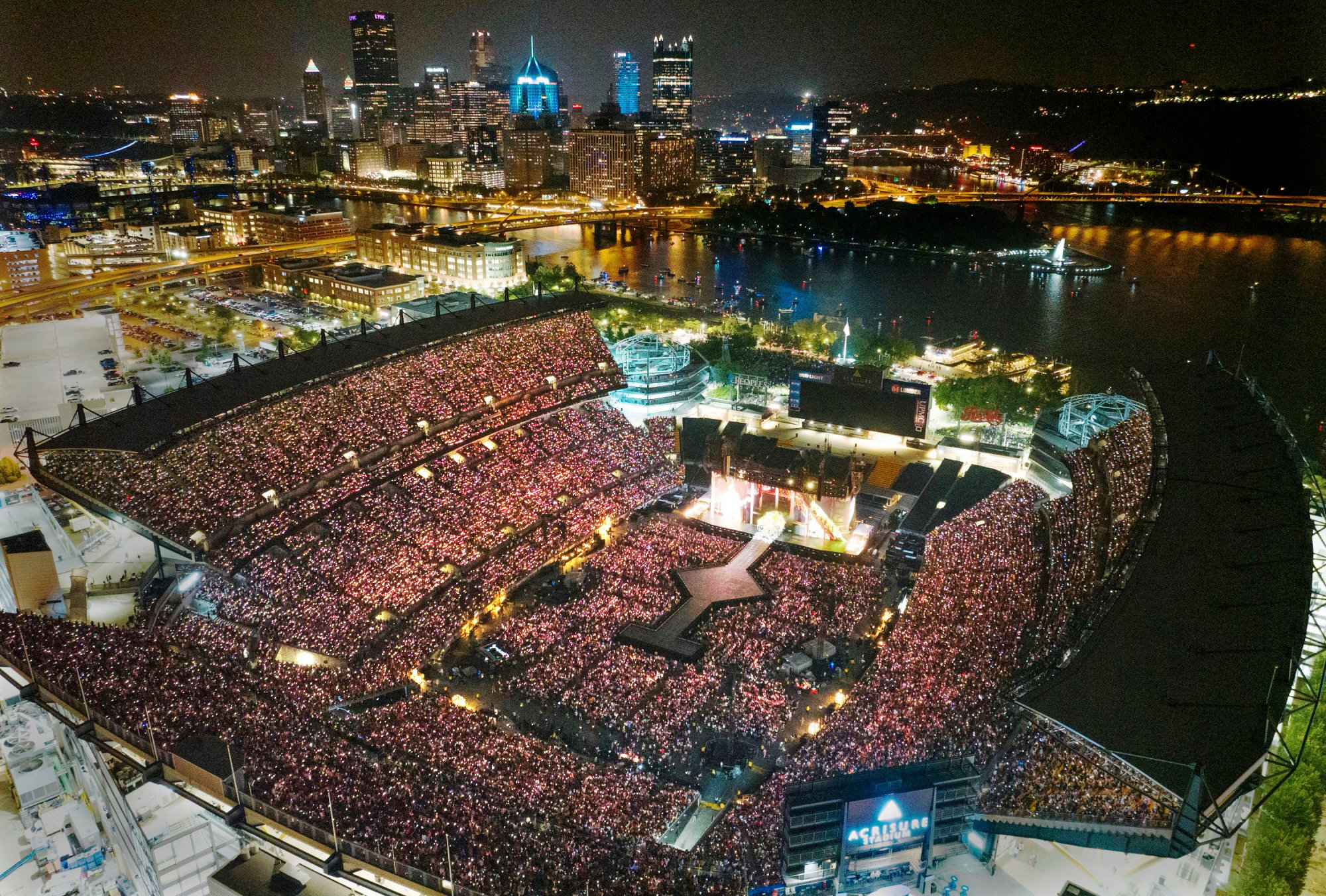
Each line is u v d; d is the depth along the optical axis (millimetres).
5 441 190750
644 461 182875
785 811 79000
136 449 138375
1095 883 82500
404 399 170250
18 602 126875
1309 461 198625
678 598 140250
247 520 139000
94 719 94750
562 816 87312
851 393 193250
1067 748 83812
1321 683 93500
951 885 80812
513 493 162625
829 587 143625
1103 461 155750
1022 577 124875
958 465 187250
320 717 103875
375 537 144125
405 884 77562
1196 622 95438
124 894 93500
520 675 120812
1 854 98500
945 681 101625
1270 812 93500
